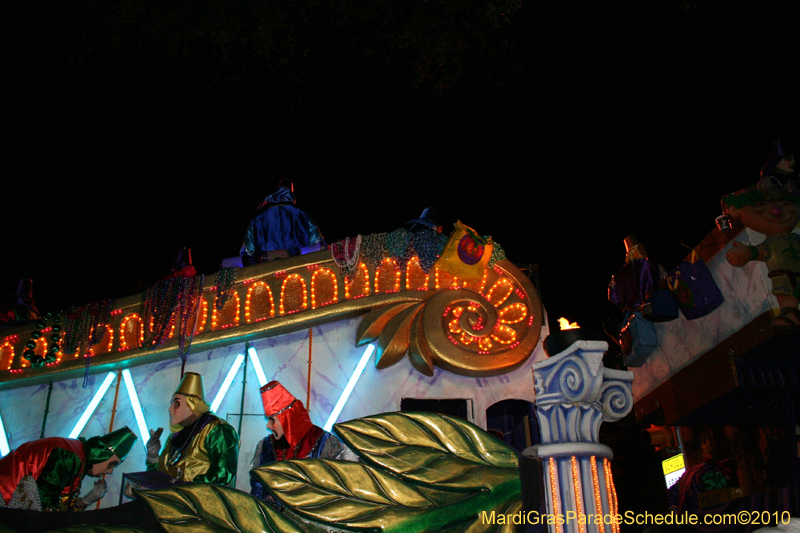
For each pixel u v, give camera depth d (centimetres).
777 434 612
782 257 475
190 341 582
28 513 445
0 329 619
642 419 664
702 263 548
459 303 579
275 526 450
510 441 727
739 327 507
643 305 587
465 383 572
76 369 591
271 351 589
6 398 600
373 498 449
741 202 494
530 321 581
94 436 559
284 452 512
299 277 600
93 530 448
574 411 414
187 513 455
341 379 573
